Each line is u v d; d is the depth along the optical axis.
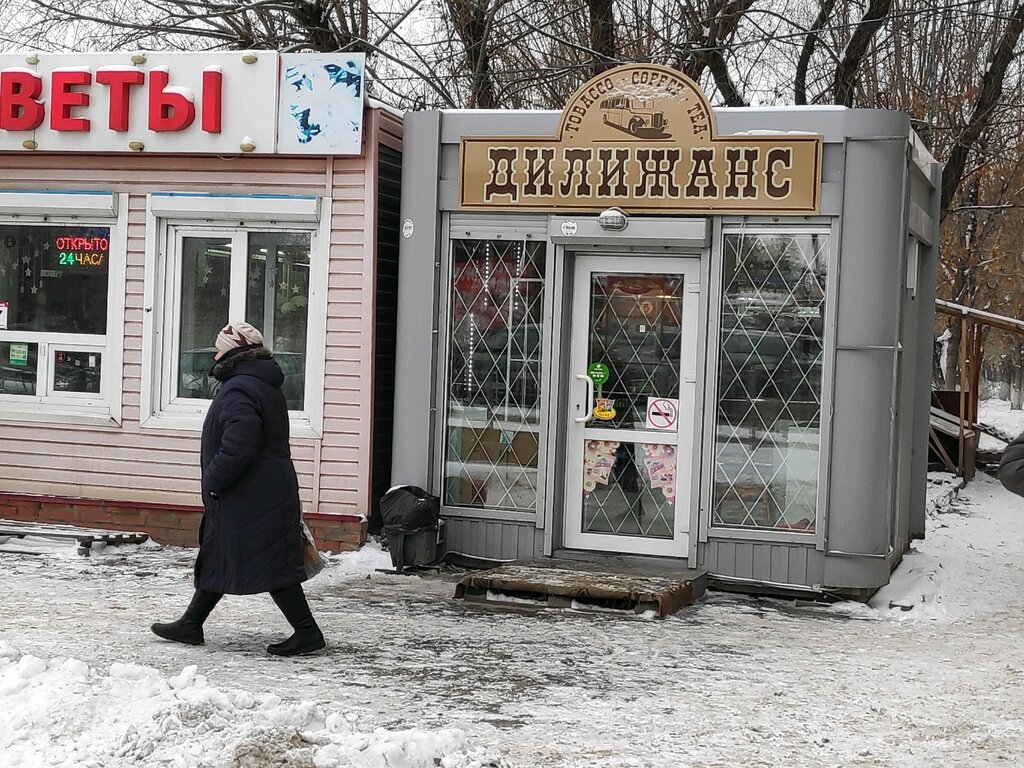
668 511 9.68
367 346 10.15
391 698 6.16
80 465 10.77
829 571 9.13
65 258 10.82
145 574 9.35
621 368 9.77
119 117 10.30
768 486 9.34
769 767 5.38
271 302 10.45
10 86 10.48
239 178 10.37
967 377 19.59
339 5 16.44
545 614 8.45
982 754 5.68
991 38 18.25
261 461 6.91
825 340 9.15
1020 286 35.06
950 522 13.81
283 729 4.89
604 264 9.77
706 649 7.60
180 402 10.67
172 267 10.60
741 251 9.35
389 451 10.71
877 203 9.00
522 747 5.43
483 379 9.96
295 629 7.01
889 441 9.10
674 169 9.34
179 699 5.20
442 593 9.03
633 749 5.52
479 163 9.77
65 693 5.29
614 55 17.00
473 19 16.28
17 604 8.11
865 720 6.18
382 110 10.30
